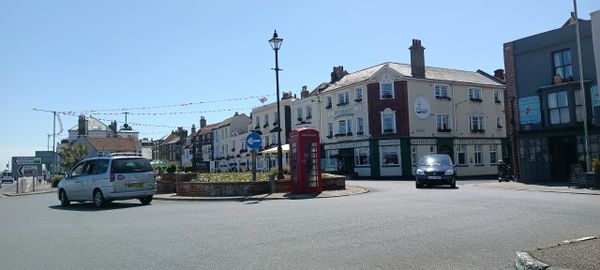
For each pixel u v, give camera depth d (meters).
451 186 23.00
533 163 26.22
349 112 44.41
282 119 54.09
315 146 19.59
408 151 40.75
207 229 9.80
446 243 7.80
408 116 41.19
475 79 47.72
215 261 6.91
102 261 7.16
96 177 16.69
